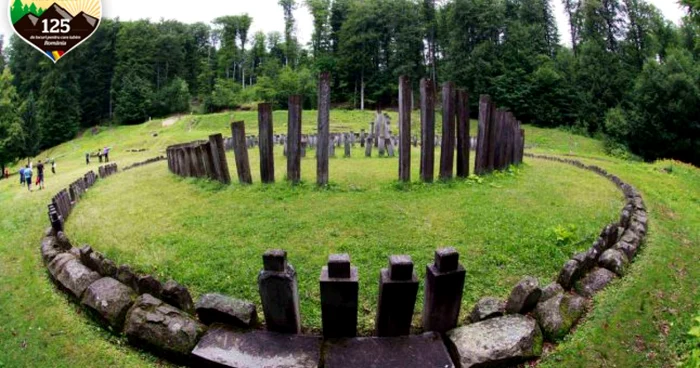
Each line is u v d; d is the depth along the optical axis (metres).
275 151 19.05
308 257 5.28
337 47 60.91
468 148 9.51
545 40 49.84
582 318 4.02
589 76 40.12
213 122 43.84
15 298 4.91
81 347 3.87
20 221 8.54
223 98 59.03
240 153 9.19
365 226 6.26
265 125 8.85
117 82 62.09
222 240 5.88
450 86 8.95
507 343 3.53
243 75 71.56
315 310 4.25
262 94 58.81
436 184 8.78
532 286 3.94
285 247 5.58
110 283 4.27
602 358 3.58
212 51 80.31
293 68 68.69
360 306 4.29
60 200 7.86
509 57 44.50
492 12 44.84
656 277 4.89
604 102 38.62
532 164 14.70
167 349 3.62
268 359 3.47
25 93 60.53
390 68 53.50
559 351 3.62
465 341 3.56
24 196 12.35
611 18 41.50
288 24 71.94
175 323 3.71
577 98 41.16
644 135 29.31
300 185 8.71
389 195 7.89
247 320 3.81
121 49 64.06
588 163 16.94
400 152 8.78
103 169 14.88
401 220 6.49
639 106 30.25
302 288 4.59
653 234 6.37
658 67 30.00
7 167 29.95
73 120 54.19
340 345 3.62
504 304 4.27
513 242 5.63
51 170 24.28
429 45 56.03
